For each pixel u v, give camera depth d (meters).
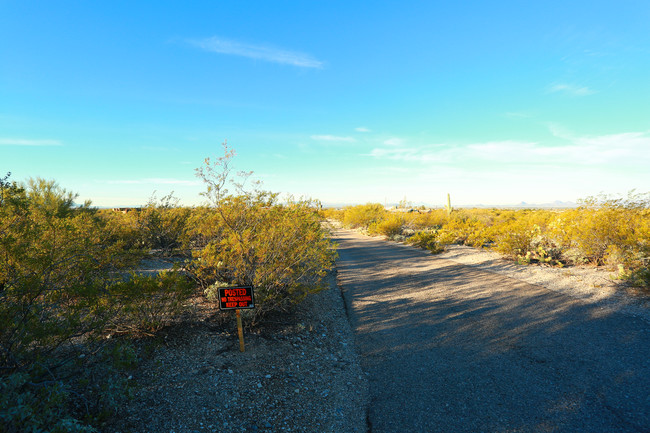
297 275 6.96
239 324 5.00
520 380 4.10
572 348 4.86
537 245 12.30
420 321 6.63
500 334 5.65
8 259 3.68
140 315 5.14
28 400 2.67
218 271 6.84
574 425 3.18
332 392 4.14
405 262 14.21
